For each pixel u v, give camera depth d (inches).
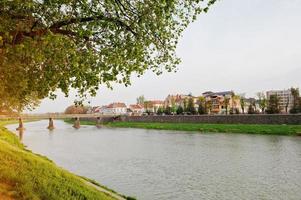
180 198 954.1
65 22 426.9
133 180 1178.6
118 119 6259.8
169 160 1616.6
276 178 1196.5
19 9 408.2
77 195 566.6
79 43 441.7
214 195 987.9
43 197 490.6
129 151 1988.2
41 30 414.6
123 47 442.3
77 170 1368.1
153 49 481.4
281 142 2266.2
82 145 2364.7
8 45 398.9
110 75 428.1
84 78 422.0
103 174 1284.4
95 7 420.5
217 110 6013.8
